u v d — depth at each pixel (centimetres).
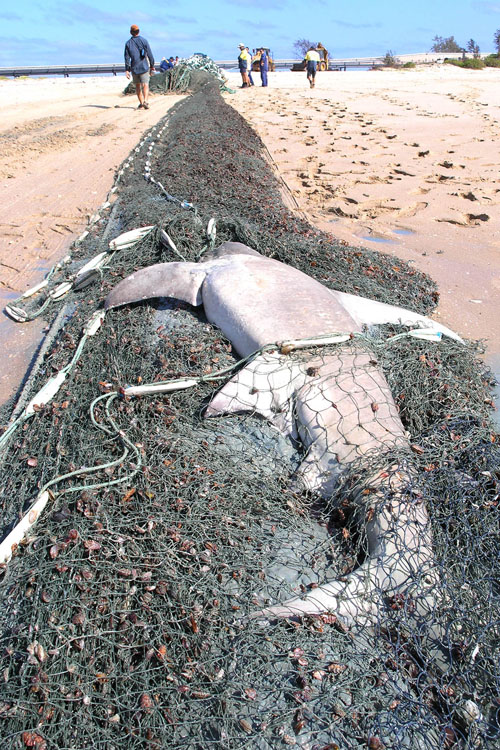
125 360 429
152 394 385
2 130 1439
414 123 1507
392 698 245
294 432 372
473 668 256
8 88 2773
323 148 1224
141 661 250
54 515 308
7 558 294
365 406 356
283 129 1432
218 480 333
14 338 545
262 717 234
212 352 421
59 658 247
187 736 230
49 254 709
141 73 1739
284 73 3528
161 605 267
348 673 252
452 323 555
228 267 469
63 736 227
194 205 724
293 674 249
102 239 706
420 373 408
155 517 304
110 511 307
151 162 1019
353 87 2472
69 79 3722
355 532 317
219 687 242
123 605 267
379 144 1262
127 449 343
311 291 444
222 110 1542
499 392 461
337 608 274
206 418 378
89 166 1066
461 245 731
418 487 315
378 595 278
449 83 2586
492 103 1869
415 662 258
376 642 265
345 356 390
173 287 475
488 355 508
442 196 903
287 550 308
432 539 299
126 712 236
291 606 273
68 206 852
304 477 347
